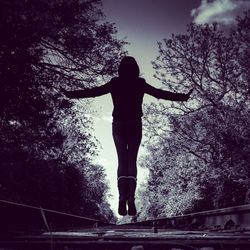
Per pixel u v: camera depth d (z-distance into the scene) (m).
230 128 26.98
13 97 14.77
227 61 29.62
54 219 17.55
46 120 17.34
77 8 16.62
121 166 3.84
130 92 4.02
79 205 39.41
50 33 15.70
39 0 14.30
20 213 15.44
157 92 4.13
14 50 14.08
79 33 18.27
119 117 3.95
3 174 18.58
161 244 3.47
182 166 33.28
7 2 13.20
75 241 3.74
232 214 9.98
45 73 17.14
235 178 29.36
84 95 4.09
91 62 18.52
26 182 20.05
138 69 4.20
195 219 13.16
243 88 28.72
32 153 19.11
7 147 17.41
